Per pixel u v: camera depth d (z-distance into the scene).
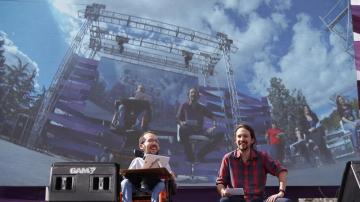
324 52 5.89
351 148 5.61
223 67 5.78
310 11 6.00
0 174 5.09
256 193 4.18
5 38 5.47
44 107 5.37
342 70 5.84
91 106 5.46
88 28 5.67
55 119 5.36
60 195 3.05
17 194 5.09
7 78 5.37
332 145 5.62
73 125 5.37
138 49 5.70
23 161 5.18
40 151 5.24
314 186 5.48
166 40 5.78
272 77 5.81
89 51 5.61
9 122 5.26
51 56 5.52
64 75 5.50
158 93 5.60
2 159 5.13
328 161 5.56
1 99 5.30
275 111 5.70
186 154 5.46
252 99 5.73
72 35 5.62
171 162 5.41
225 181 4.30
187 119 5.57
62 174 3.10
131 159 5.37
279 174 4.22
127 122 5.47
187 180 5.39
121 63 5.63
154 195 3.72
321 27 5.96
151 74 5.65
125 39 5.70
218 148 5.54
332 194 5.47
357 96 5.75
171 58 5.73
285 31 5.93
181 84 5.67
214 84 5.72
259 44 5.88
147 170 3.59
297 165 5.54
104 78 5.55
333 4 6.02
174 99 5.61
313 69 5.84
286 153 5.57
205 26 5.87
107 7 5.75
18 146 5.21
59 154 5.27
